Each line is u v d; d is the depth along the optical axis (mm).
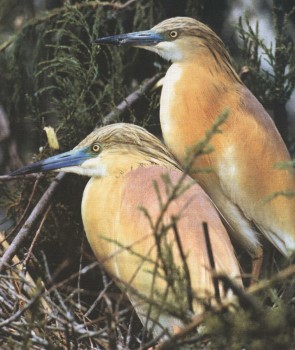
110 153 8711
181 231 7699
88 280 9938
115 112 10125
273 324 5723
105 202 8500
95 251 8641
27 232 8812
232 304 6008
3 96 11242
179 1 11289
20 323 6883
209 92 9594
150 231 7906
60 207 9797
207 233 6070
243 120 9477
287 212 9445
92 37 10000
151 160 8703
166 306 6539
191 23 9781
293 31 10930
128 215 8125
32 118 10273
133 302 7906
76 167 8781
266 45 10961
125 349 7012
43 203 9062
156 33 9844
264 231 9500
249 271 10438
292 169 9523
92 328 8188
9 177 9125
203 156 9391
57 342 7352
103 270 6594
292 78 10242
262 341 5824
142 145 8750
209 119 9516
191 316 6383
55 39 11039
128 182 8406
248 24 10219
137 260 7871
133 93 10312
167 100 9672
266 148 9445
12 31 11398
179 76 9711
